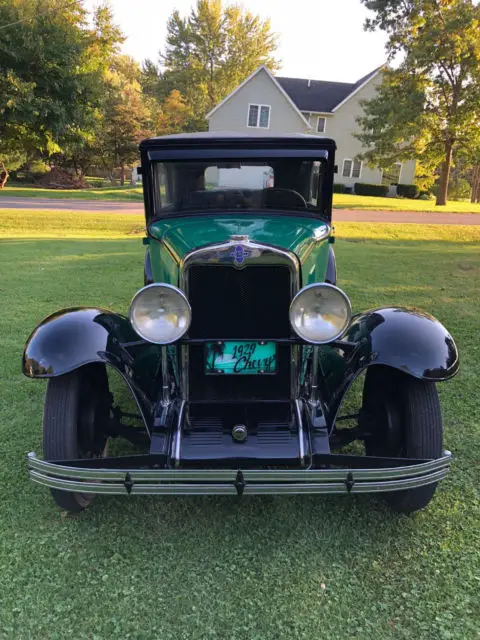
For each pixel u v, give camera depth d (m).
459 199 51.69
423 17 24.94
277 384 2.72
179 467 2.54
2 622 2.18
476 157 27.59
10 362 4.84
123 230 15.74
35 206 20.92
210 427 2.68
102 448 3.19
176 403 2.75
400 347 2.65
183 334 2.46
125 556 2.54
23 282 7.95
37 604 2.27
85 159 40.78
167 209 3.50
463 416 3.84
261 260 2.53
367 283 7.98
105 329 2.84
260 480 2.29
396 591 2.33
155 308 2.42
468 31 23.95
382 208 24.58
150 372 3.09
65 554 2.55
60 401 2.68
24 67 14.09
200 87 54.78
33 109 13.71
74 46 14.51
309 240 2.97
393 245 13.29
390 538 2.64
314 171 3.35
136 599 2.30
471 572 2.42
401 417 2.81
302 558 2.53
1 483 3.08
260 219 3.32
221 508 2.90
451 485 3.04
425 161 28.88
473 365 4.77
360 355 2.74
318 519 2.79
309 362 2.83
